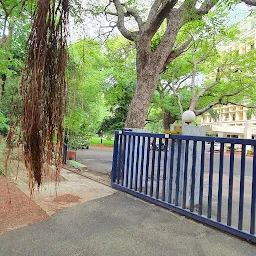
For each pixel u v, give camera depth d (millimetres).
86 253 2354
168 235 2832
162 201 3842
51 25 1224
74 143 8672
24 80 1229
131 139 4730
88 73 10258
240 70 11312
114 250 2432
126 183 4680
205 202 4297
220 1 5129
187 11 5488
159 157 4094
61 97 1275
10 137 1313
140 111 6082
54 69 1248
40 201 3729
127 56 10461
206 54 11422
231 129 24453
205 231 2982
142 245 2561
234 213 3732
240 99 13953
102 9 6969
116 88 13539
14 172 4500
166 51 6121
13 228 2795
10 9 3930
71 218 3189
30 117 1207
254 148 2721
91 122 10164
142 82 6125
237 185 6070
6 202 3488
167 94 16406
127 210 3617
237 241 2740
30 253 2305
